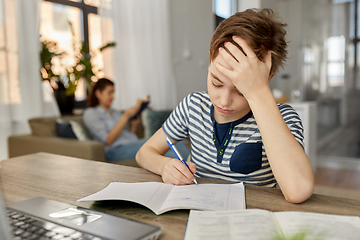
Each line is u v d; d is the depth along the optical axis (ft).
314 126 10.53
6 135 7.18
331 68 12.72
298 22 13.10
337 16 12.42
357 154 12.49
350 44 12.30
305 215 1.73
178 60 13.75
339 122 12.73
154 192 2.20
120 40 10.59
